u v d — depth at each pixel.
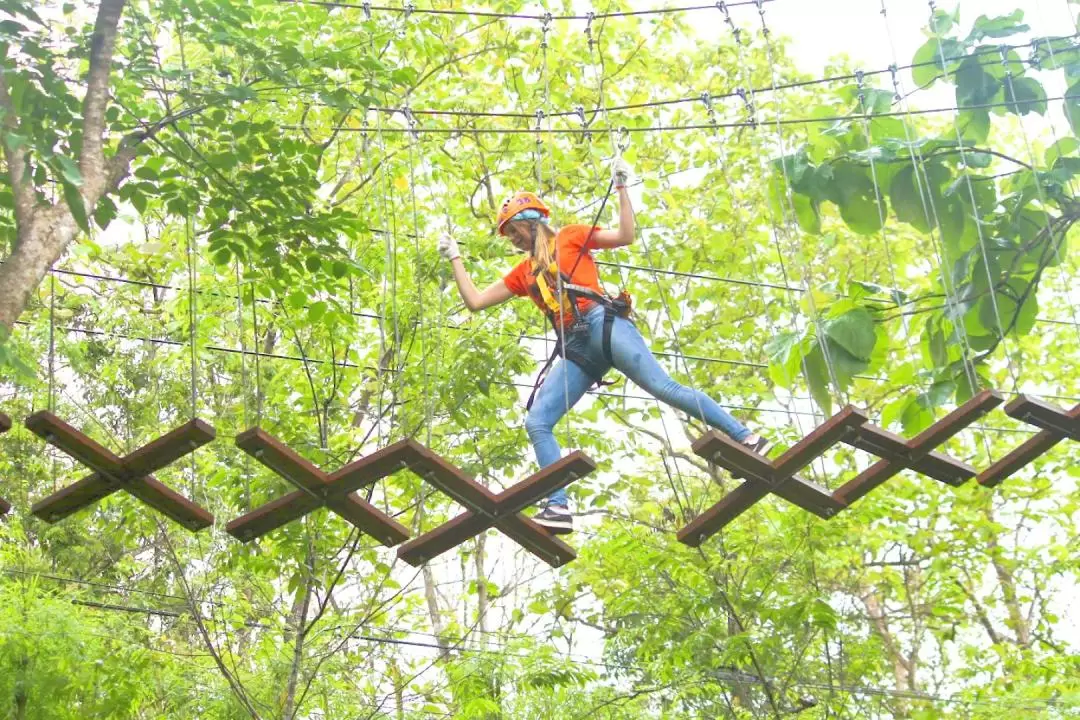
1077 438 6.13
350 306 9.02
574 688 10.27
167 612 9.31
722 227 14.41
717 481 12.34
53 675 8.52
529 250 6.27
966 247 8.19
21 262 5.66
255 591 10.20
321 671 9.68
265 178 6.96
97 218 6.64
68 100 6.32
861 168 8.10
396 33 8.72
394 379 10.07
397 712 9.98
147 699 9.24
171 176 6.92
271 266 7.39
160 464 5.80
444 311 10.35
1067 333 14.50
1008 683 12.71
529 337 10.10
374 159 10.73
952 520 13.75
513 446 10.84
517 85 13.50
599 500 13.77
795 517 9.95
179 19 6.67
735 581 10.14
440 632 13.12
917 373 8.13
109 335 10.52
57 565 11.16
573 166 13.34
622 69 14.40
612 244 6.07
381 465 5.72
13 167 5.96
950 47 8.04
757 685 10.55
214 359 10.39
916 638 15.01
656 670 10.02
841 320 7.63
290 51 6.79
